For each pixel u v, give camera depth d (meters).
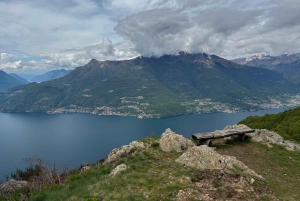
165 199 8.60
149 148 16.59
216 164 11.74
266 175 12.17
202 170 11.38
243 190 9.39
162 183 10.09
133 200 8.66
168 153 15.33
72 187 11.38
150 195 9.00
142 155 14.97
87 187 10.76
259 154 16.17
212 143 18.88
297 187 10.59
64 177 15.00
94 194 9.67
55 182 14.25
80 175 12.99
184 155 13.08
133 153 15.55
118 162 14.00
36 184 13.64
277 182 11.13
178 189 9.39
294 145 18.94
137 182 10.32
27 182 15.36
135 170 12.06
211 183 9.95
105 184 10.42
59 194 10.36
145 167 12.49
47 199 10.12
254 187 9.83
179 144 16.28
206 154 12.38
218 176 10.66
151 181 10.34
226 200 8.53
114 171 12.13
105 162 15.20
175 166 12.36
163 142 16.50
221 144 18.53
